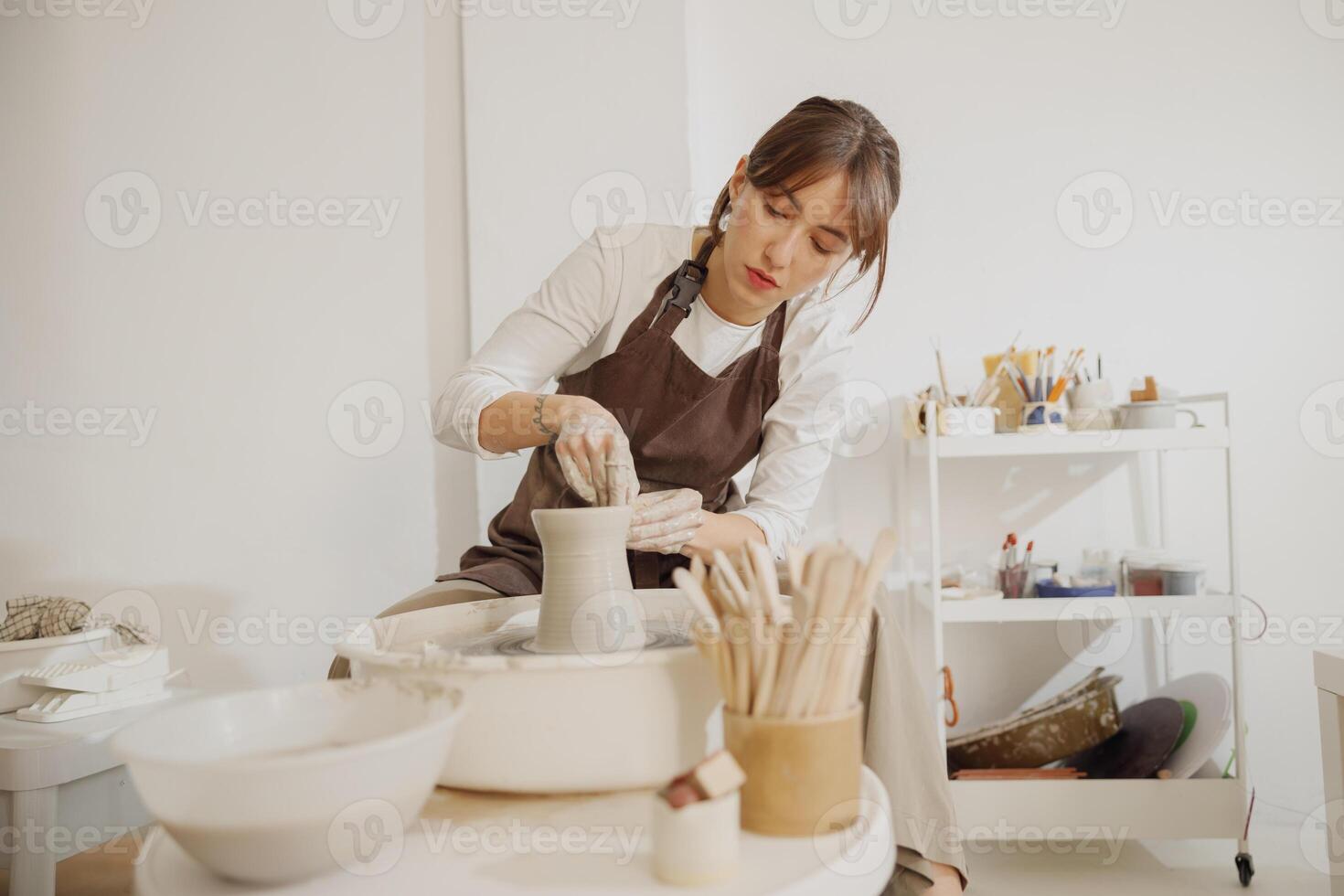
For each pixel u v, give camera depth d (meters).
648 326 1.59
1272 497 2.34
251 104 2.31
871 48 2.38
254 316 2.30
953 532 2.35
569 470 1.21
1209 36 2.36
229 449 2.30
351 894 0.64
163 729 0.69
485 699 0.79
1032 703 2.33
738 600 0.73
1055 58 2.38
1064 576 2.11
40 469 2.31
